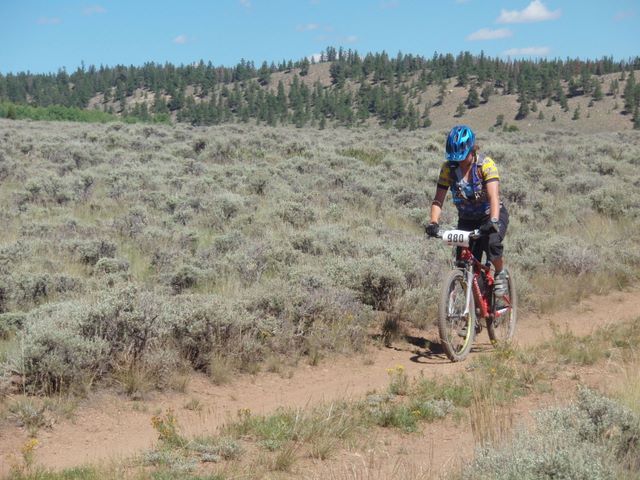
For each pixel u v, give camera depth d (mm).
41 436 6492
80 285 9789
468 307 8273
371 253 11148
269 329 8430
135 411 6992
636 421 5949
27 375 7168
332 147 28391
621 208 16844
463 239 8055
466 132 8023
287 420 6555
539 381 7438
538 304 10359
